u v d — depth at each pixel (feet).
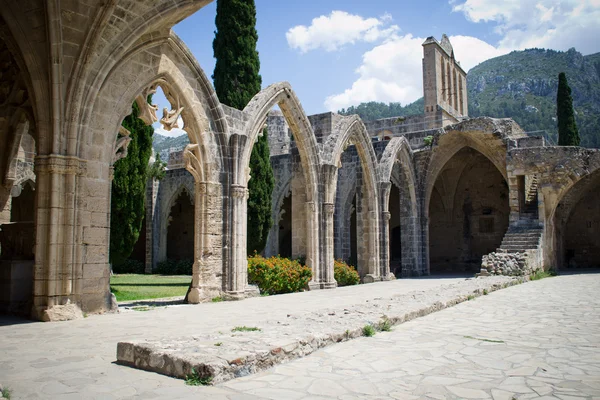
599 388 15.92
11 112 41.65
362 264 73.31
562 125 124.88
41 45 32.99
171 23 39.14
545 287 55.11
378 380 16.97
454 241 112.27
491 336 25.26
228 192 46.88
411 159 86.38
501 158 85.35
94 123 35.42
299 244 77.15
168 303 44.04
